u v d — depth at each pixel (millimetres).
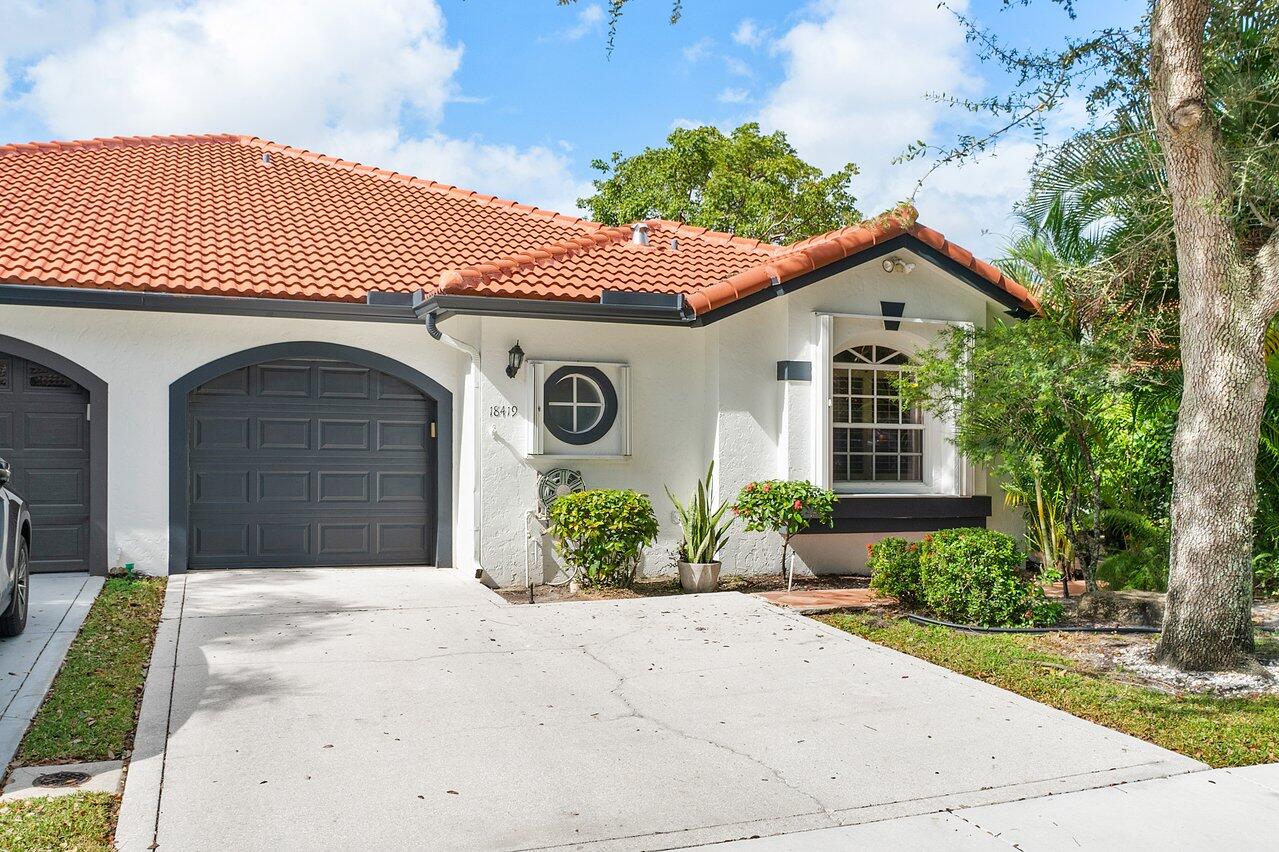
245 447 11914
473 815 4891
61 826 4613
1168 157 7824
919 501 12797
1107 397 10820
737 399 12477
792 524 11633
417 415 12570
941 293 13227
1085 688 7309
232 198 14820
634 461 12531
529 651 8289
